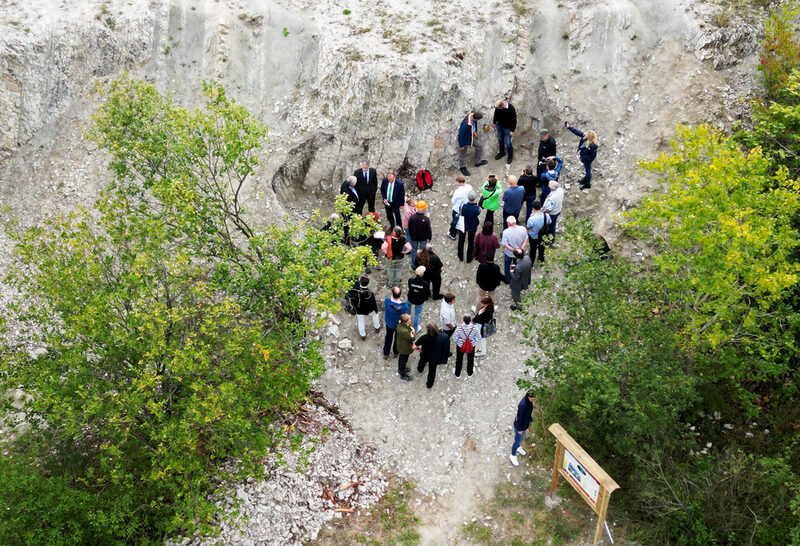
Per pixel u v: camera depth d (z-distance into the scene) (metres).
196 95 16.95
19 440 11.39
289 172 16.53
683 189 11.05
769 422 12.45
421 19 17.66
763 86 15.09
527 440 12.00
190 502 9.27
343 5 18.14
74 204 15.76
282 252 10.80
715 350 11.92
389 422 12.33
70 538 9.16
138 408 9.13
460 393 12.73
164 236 10.65
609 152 15.68
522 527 10.75
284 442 11.57
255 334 9.95
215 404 9.09
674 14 16.33
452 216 14.88
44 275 10.18
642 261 13.91
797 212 11.90
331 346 13.45
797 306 12.07
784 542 10.12
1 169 16.31
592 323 11.55
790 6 14.79
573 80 16.84
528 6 17.84
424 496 11.26
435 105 16.41
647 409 10.89
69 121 16.62
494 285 12.99
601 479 9.53
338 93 16.47
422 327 13.68
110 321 9.71
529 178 14.13
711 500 10.57
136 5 17.39
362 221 11.16
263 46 17.56
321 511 10.84
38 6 17.27
